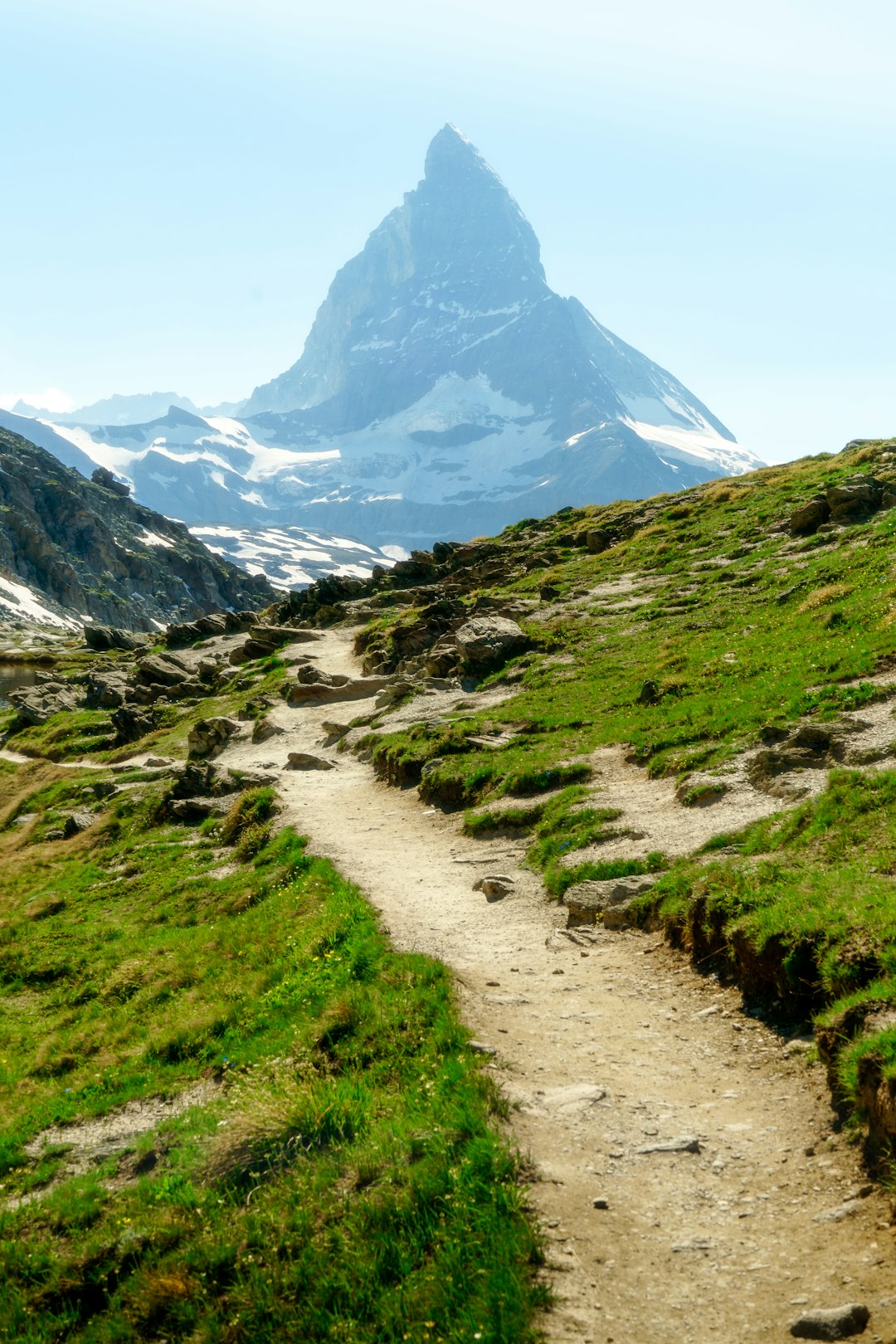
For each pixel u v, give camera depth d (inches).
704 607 2087.8
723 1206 411.2
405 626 2699.3
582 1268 382.6
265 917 1108.5
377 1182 472.7
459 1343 363.6
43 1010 1118.4
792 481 3331.7
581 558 3523.6
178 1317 445.1
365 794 1584.6
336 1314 411.2
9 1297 502.0
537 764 1293.1
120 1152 640.4
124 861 1683.1
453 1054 575.8
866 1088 430.9
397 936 844.6
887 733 936.3
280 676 3053.6
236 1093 652.7
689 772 1085.1
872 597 1488.7
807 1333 327.3
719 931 674.2
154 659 3801.7
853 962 525.3
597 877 882.8
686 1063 552.1
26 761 3097.9
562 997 671.8
